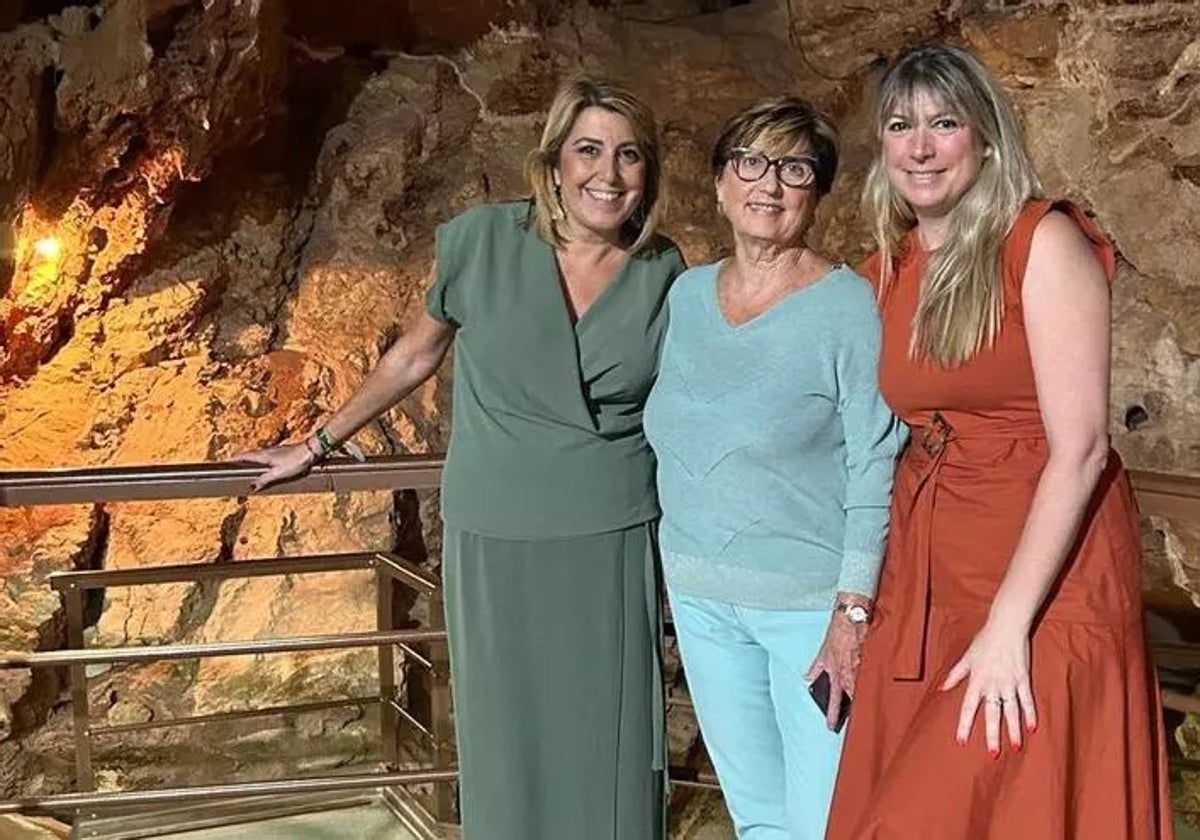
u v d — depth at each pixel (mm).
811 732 2088
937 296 1814
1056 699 1730
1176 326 4840
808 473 2045
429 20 5922
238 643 2736
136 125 5016
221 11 4828
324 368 5547
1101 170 4867
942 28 5410
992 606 1757
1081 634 1751
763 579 2062
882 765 1897
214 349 5594
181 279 5516
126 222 5281
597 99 2160
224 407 5324
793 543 2053
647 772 2416
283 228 5770
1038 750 1726
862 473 1977
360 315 5746
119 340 5406
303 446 2520
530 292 2234
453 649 2395
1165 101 4578
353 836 3148
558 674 2338
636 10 6387
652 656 2379
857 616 1966
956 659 1829
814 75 5938
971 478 1848
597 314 2232
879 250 2012
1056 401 1720
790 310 2004
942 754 1766
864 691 1926
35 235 5121
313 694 4938
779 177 1980
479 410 2309
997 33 4992
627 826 2418
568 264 2252
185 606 4973
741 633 2145
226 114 5137
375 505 5160
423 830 3125
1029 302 1740
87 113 4922
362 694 4969
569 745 2369
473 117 6012
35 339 5297
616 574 2316
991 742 1729
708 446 2074
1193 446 4844
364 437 5160
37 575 4934
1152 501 2279
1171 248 4773
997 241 1771
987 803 1752
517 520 2287
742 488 2055
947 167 1785
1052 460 1728
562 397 2250
